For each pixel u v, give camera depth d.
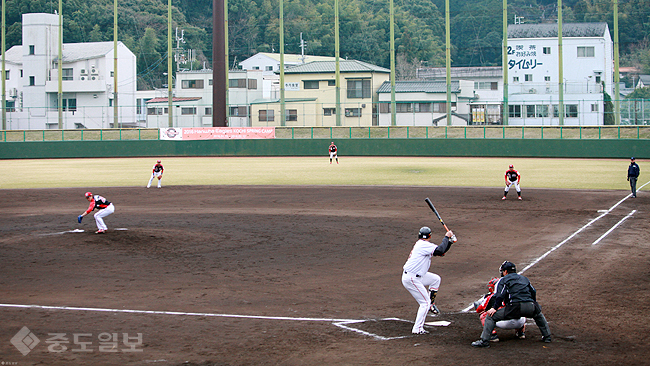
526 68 80.94
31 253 14.91
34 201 25.69
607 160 48.84
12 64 88.31
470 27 114.69
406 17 110.38
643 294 11.02
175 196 27.08
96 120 82.31
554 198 25.52
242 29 112.62
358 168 42.19
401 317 9.78
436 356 7.97
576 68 79.12
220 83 60.69
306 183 32.47
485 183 31.84
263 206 23.66
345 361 7.77
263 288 11.61
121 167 45.06
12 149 56.59
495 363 7.70
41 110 81.31
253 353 8.05
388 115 73.81
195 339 8.62
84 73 82.38
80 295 11.09
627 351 8.12
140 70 103.69
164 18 107.31
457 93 74.12
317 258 14.32
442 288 11.66
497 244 15.94
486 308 8.62
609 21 109.38
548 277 12.38
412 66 103.12
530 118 74.25
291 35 111.44
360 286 11.80
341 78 74.19
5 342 8.49
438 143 54.88
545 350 8.20
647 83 108.12
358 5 111.06
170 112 63.34
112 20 104.25
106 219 20.45
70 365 7.61
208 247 15.67
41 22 81.38
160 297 10.95
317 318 9.69
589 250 15.05
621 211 21.61
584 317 9.68
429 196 26.53
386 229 18.36
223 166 45.19
